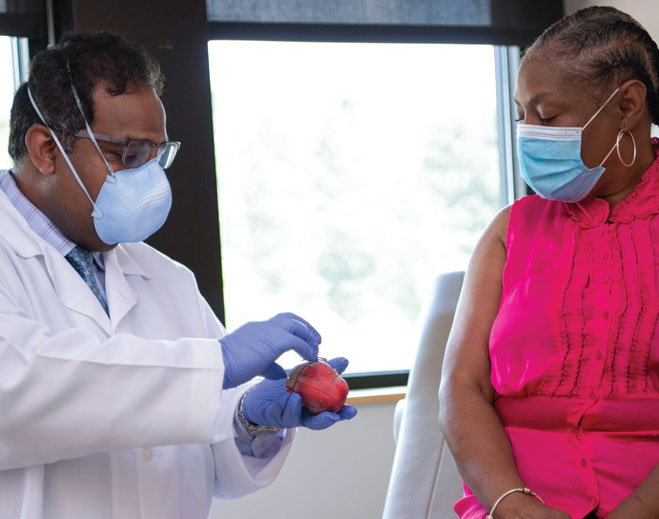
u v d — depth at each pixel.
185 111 2.79
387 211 3.08
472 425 1.42
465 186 3.16
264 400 1.44
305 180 3.01
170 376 1.26
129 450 1.39
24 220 1.43
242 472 1.50
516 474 1.35
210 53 2.92
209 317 1.69
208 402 1.26
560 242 1.48
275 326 1.35
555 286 1.43
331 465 2.84
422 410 2.19
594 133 1.43
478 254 1.60
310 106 3.01
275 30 2.91
